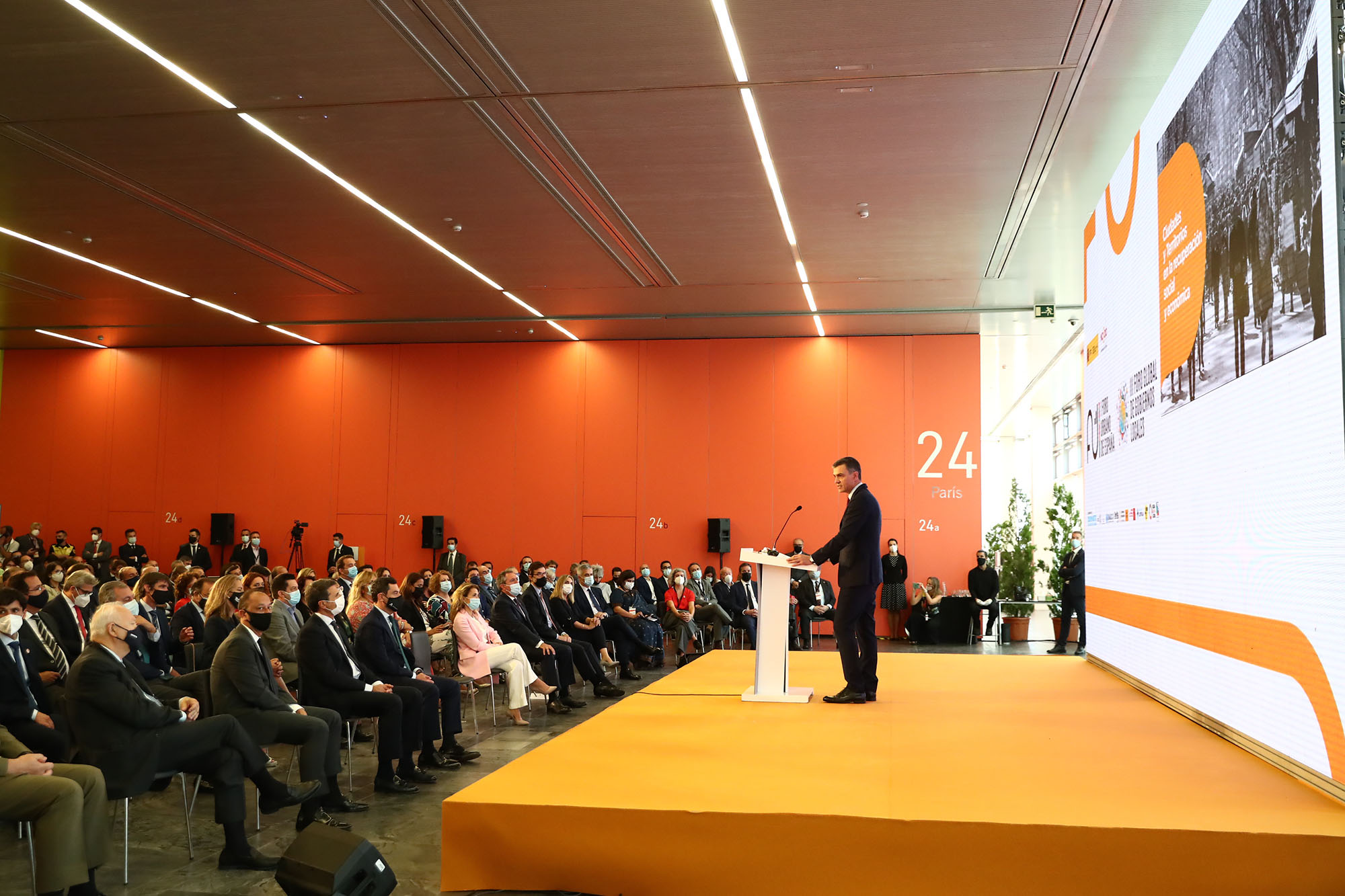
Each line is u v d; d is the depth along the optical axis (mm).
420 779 6320
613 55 7535
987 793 3846
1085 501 8844
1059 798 3770
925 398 16969
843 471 6473
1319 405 3688
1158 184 5945
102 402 18906
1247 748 4625
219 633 7176
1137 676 6797
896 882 3463
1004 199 10562
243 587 7258
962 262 12883
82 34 7281
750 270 13375
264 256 12930
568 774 4207
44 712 5676
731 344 17609
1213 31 4906
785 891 3531
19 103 8414
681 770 4281
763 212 11062
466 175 10023
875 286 14094
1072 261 12781
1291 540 4000
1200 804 3662
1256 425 4348
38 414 19016
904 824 3469
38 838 3955
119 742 4430
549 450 17875
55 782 4004
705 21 7031
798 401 17312
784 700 6328
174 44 7422
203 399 18703
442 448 18125
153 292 14875
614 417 17766
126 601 6090
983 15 6945
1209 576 5066
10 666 5098
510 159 9570
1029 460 22750
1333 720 3670
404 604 9273
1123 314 6914
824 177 10023
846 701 6277
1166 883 3305
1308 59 3750
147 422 18766
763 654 6449
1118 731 5230
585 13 6949
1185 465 5438
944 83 7953
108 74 7898
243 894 4258
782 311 15664
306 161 9672
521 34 7242
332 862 3088
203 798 6055
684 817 3602
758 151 9359
